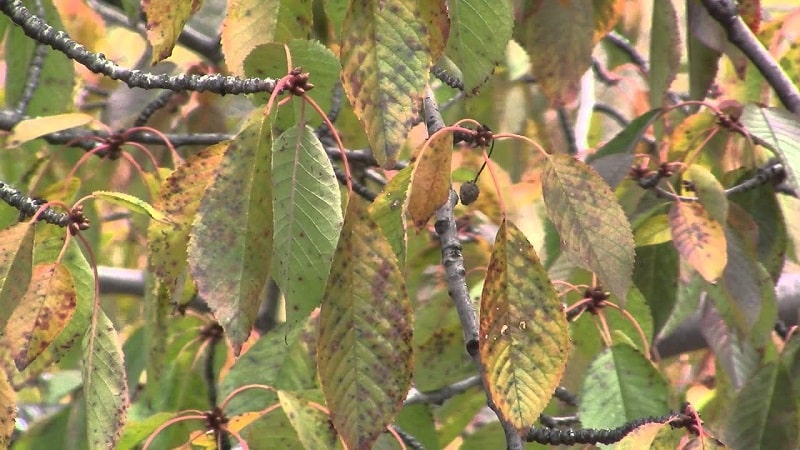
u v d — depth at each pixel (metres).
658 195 2.02
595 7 2.07
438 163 1.73
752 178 2.08
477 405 2.10
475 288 2.05
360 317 1.67
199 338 2.14
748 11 2.13
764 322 2.01
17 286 1.71
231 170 1.67
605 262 1.76
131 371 2.19
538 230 2.21
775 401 1.98
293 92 1.70
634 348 1.90
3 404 1.72
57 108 2.14
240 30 1.81
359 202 1.68
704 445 1.76
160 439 2.05
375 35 1.68
